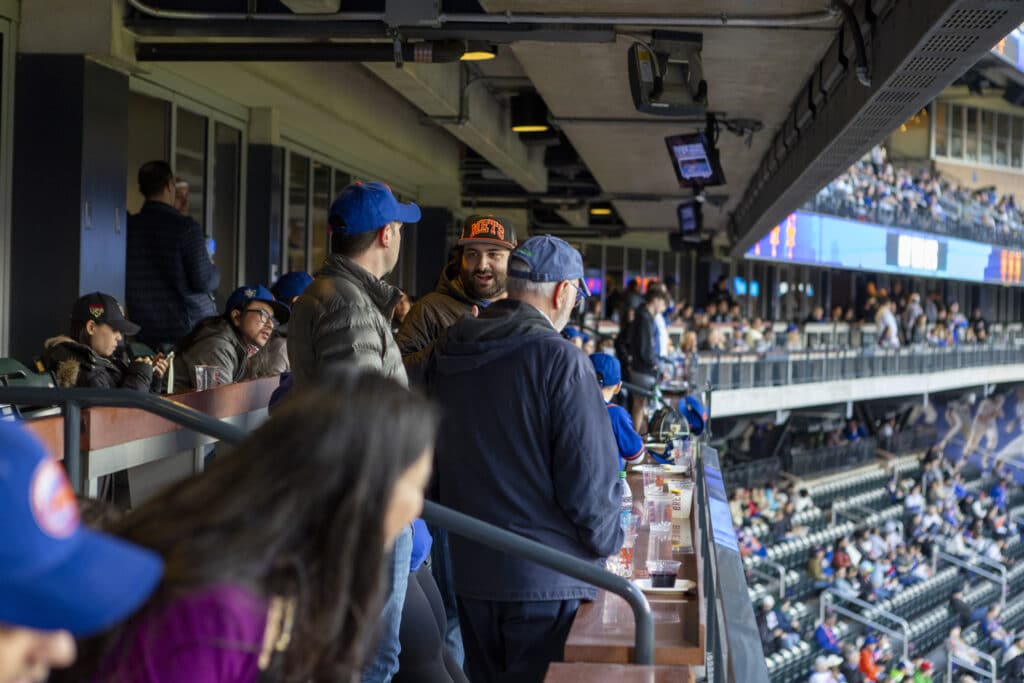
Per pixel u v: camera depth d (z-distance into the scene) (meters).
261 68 8.77
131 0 6.51
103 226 6.75
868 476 27.42
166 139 8.84
